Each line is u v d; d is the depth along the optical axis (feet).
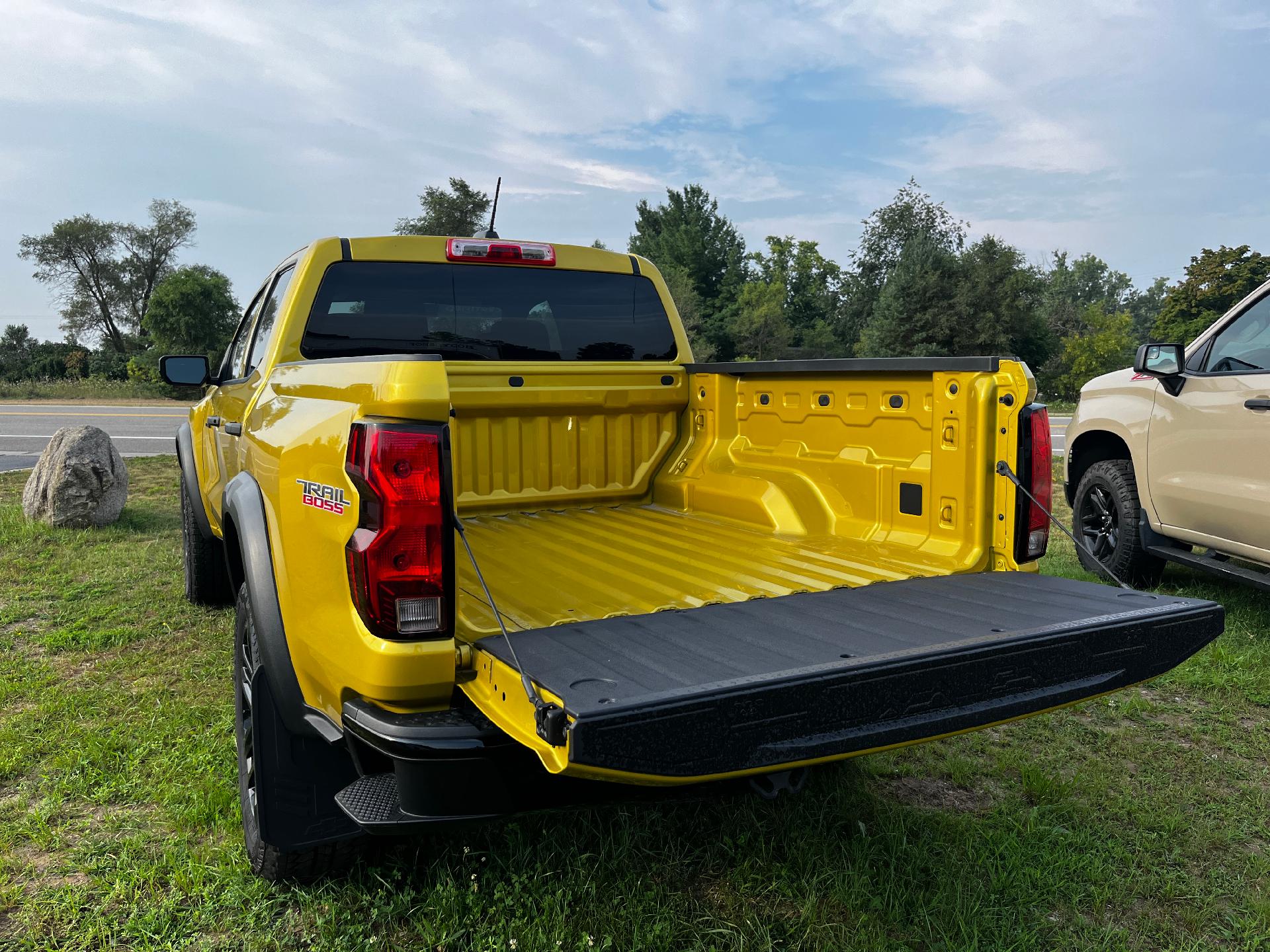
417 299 12.07
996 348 141.49
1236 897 8.73
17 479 37.70
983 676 6.81
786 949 7.80
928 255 152.05
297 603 7.83
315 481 7.42
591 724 5.29
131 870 9.02
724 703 5.74
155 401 108.99
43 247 193.67
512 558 10.71
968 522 9.86
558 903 8.16
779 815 9.91
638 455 14.46
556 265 13.15
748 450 13.35
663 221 226.99
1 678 14.43
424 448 6.51
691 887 8.70
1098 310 184.96
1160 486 17.31
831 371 11.50
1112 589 8.78
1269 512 14.82
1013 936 8.03
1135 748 12.03
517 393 12.93
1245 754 11.84
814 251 245.86
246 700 9.17
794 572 9.93
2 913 8.46
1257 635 15.98
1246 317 15.99
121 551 23.65
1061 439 57.47
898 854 9.12
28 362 167.32
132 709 13.17
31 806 10.46
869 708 6.34
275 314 11.86
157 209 199.72
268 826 8.08
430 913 8.20
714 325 187.42
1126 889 8.84
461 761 6.41
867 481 11.24
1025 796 10.73
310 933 8.15
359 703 6.98
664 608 8.43
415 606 6.59
